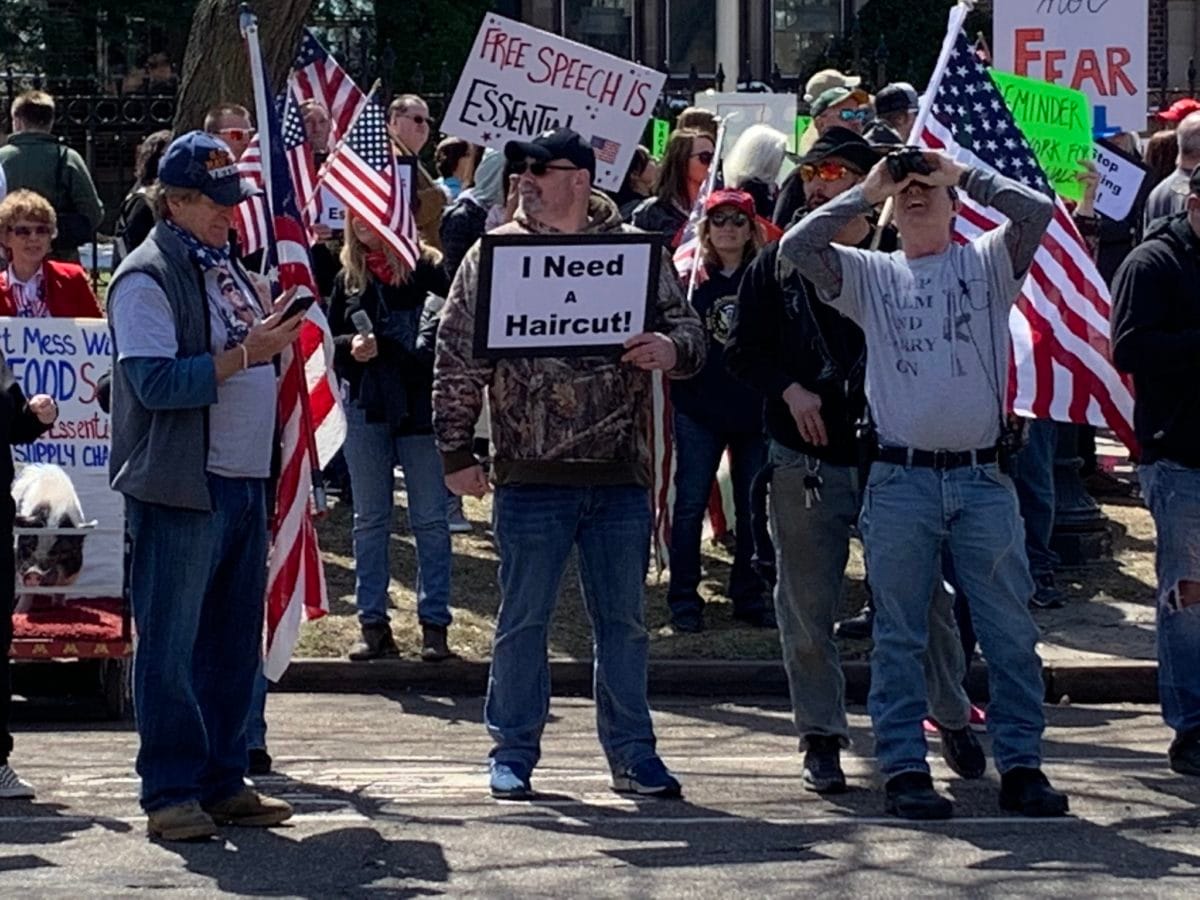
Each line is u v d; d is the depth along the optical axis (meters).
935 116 7.90
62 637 8.52
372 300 9.20
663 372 7.05
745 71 23.70
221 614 6.71
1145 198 12.24
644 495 7.12
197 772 6.57
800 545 7.16
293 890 5.96
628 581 7.11
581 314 6.83
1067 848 6.45
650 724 7.25
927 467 6.78
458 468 6.98
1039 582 10.17
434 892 5.95
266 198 7.45
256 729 7.59
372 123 9.45
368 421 9.30
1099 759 7.93
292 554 7.19
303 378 7.14
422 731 8.59
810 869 6.20
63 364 8.77
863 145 7.30
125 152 19.39
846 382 7.04
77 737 8.43
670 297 7.05
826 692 7.25
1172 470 7.57
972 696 9.14
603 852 6.39
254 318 6.59
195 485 6.35
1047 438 10.05
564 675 9.45
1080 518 10.88
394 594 10.30
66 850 6.41
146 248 6.42
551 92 10.36
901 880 6.07
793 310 7.05
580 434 6.93
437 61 21.62
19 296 9.20
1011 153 7.92
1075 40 11.19
